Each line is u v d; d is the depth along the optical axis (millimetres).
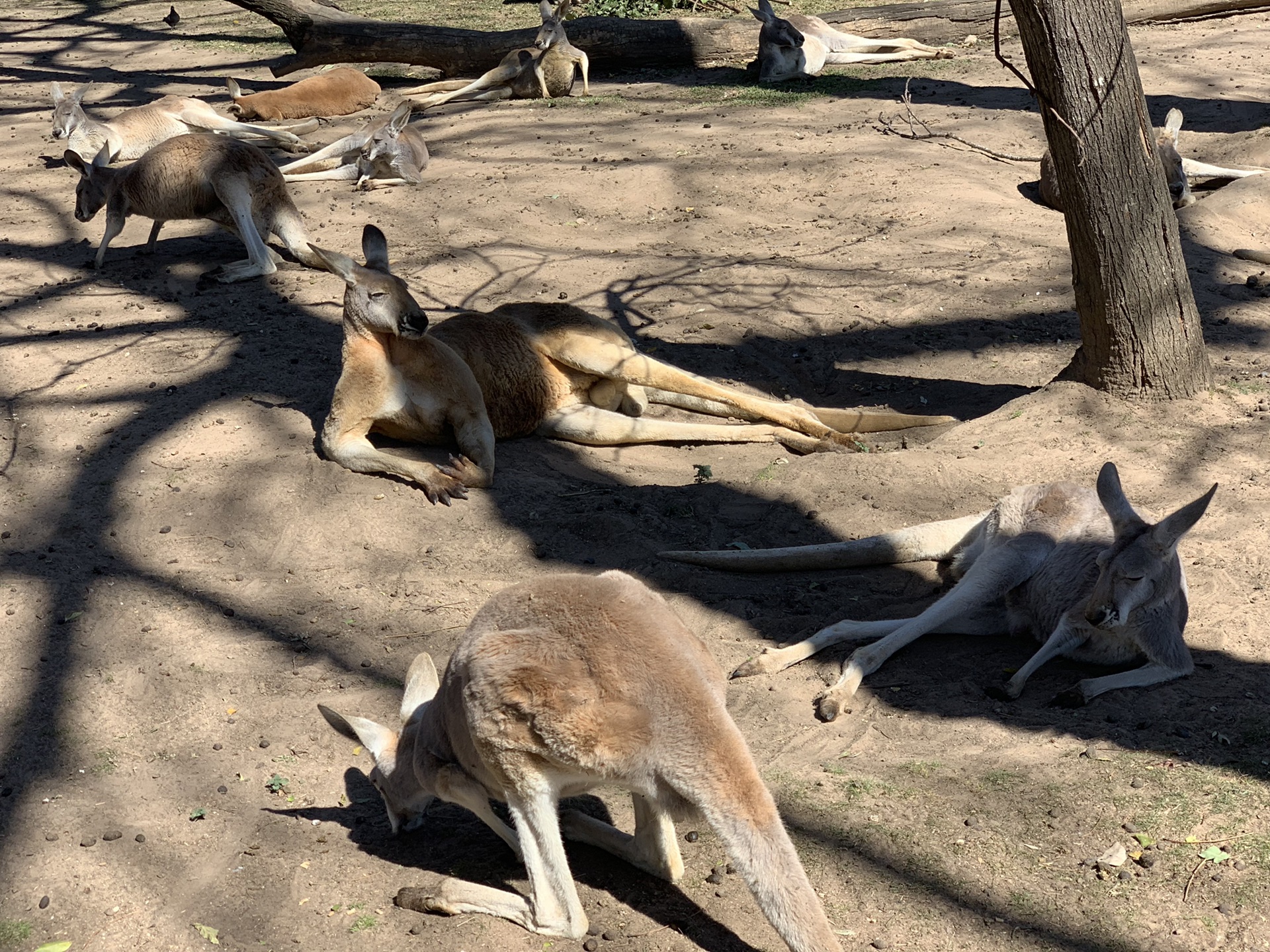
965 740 4105
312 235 9578
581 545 5594
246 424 6566
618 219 9961
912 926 3242
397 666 4676
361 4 19000
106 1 20875
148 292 8648
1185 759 3859
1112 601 4203
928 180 10258
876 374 7473
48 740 4238
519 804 3148
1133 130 6105
